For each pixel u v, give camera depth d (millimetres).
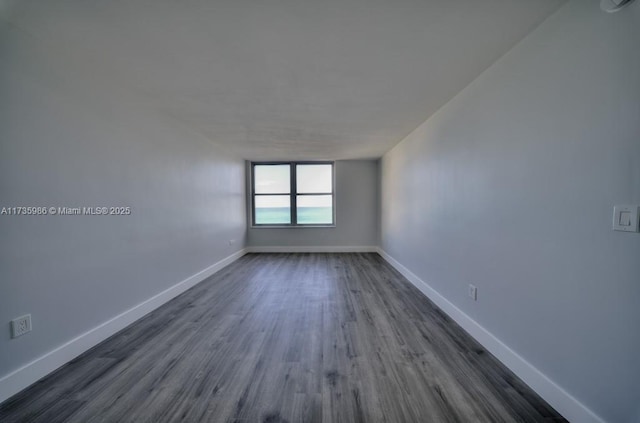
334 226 6562
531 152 1743
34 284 1818
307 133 4055
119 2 1454
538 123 1684
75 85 2105
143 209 2898
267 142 4605
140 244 2854
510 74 1923
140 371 1940
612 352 1276
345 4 1473
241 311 3027
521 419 1501
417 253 3812
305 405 1614
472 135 2404
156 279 3123
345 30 1699
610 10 1242
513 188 1906
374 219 6547
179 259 3600
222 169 5027
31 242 1801
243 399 1667
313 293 3629
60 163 1998
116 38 1791
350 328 2604
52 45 1881
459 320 2641
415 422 1486
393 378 1856
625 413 1230
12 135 1693
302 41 1812
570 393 1482
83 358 2094
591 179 1363
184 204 3719
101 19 1600
